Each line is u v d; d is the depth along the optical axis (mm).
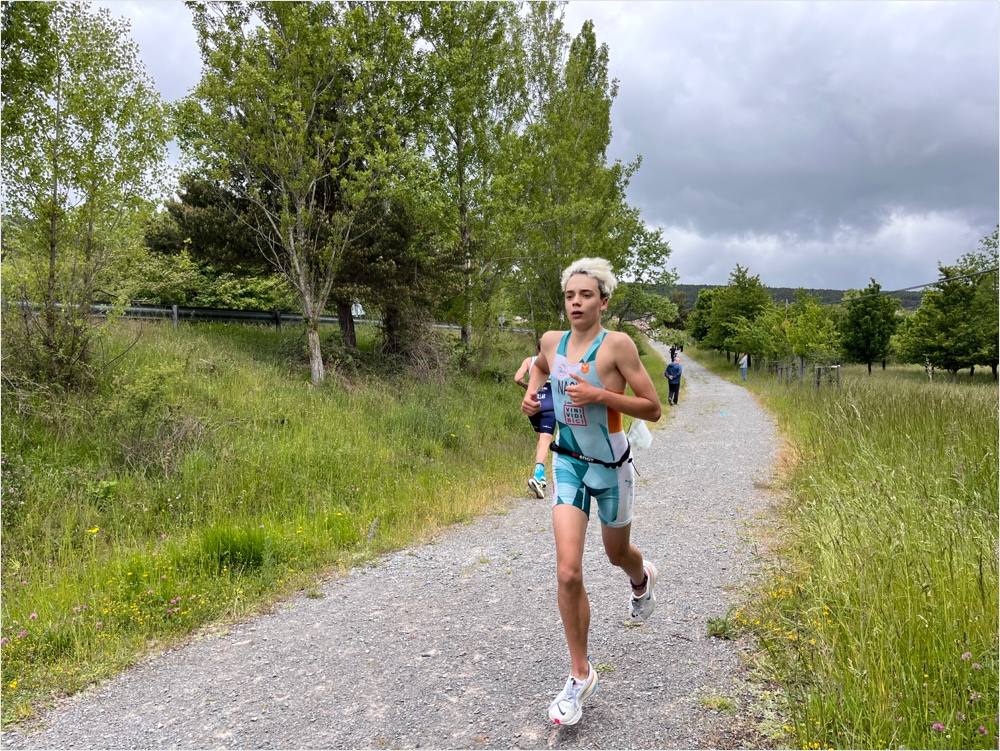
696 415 17016
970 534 3789
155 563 5223
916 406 8758
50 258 9203
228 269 16328
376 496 7688
